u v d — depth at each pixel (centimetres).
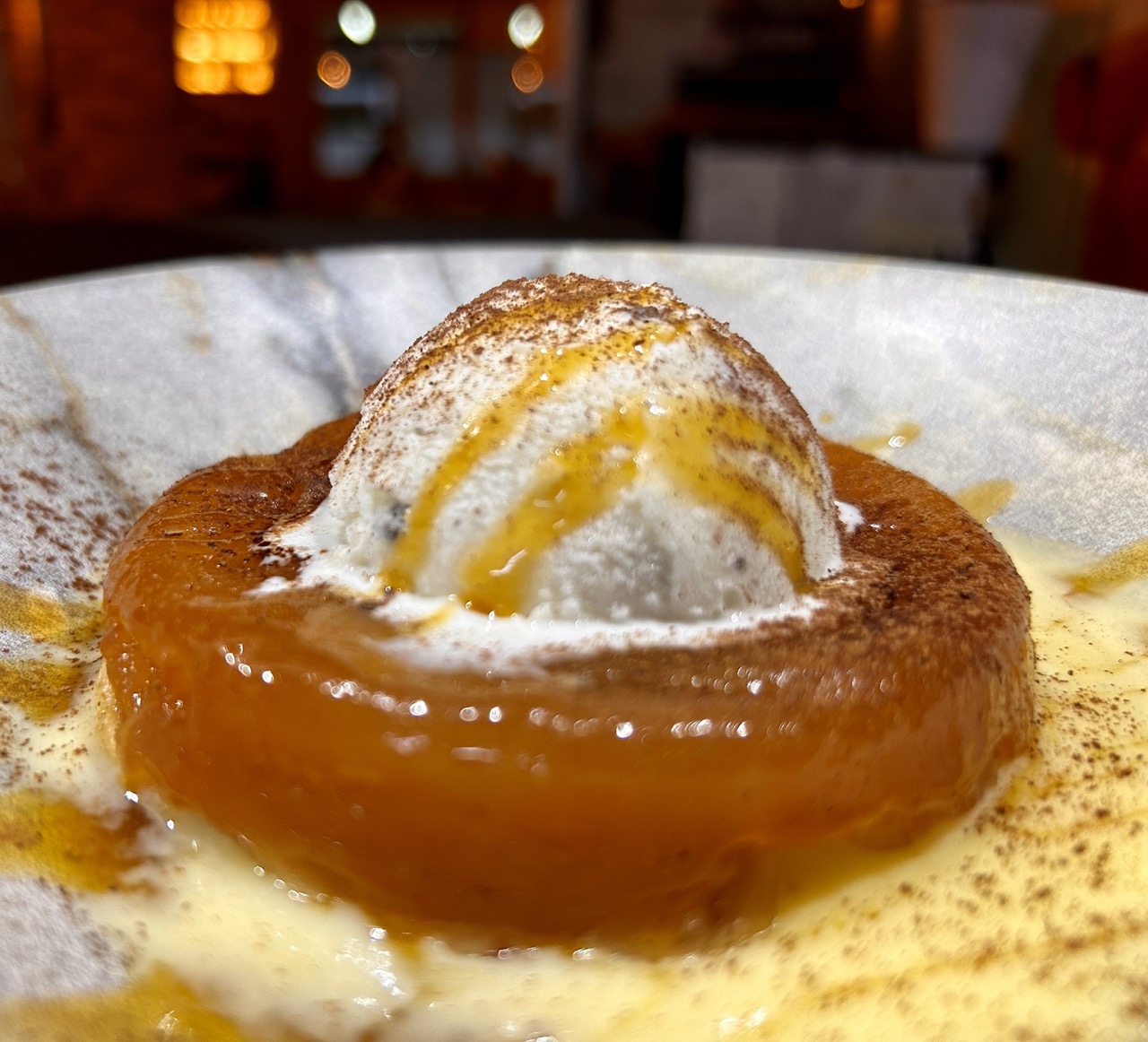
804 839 12
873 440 20
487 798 12
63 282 19
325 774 12
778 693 12
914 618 13
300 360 20
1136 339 18
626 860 12
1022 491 18
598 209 47
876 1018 11
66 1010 11
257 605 13
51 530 16
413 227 35
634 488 13
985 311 20
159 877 13
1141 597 17
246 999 12
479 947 12
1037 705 15
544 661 12
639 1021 12
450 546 13
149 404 18
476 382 13
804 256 22
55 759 13
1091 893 12
